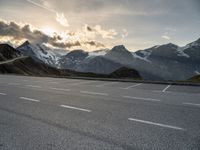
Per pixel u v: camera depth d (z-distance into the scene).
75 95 16.27
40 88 20.89
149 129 7.88
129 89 21.61
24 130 7.66
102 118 9.35
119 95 16.66
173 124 8.54
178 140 6.79
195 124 8.56
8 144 6.38
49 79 35.72
